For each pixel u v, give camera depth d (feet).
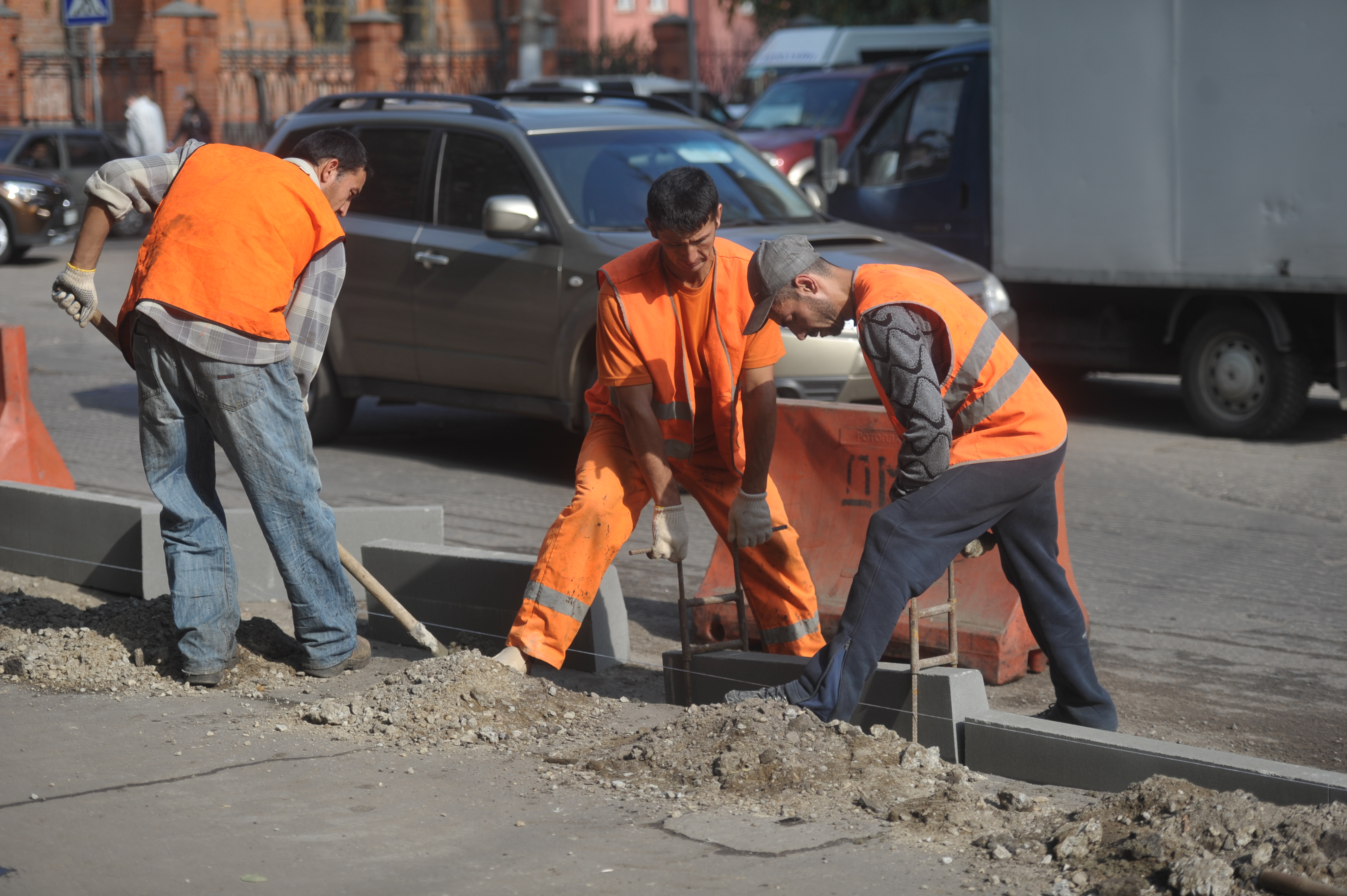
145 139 84.84
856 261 28.66
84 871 11.95
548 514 27.50
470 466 32.04
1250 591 22.58
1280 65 32.19
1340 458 32.42
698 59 122.93
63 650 17.72
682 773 14.03
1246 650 19.79
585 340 28.86
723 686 16.66
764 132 70.64
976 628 18.62
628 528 16.74
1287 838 11.62
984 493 14.64
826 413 20.22
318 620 17.39
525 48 78.43
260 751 14.89
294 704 16.55
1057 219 36.19
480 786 13.97
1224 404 34.78
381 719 15.57
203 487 17.13
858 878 11.87
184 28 103.24
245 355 16.22
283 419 16.67
